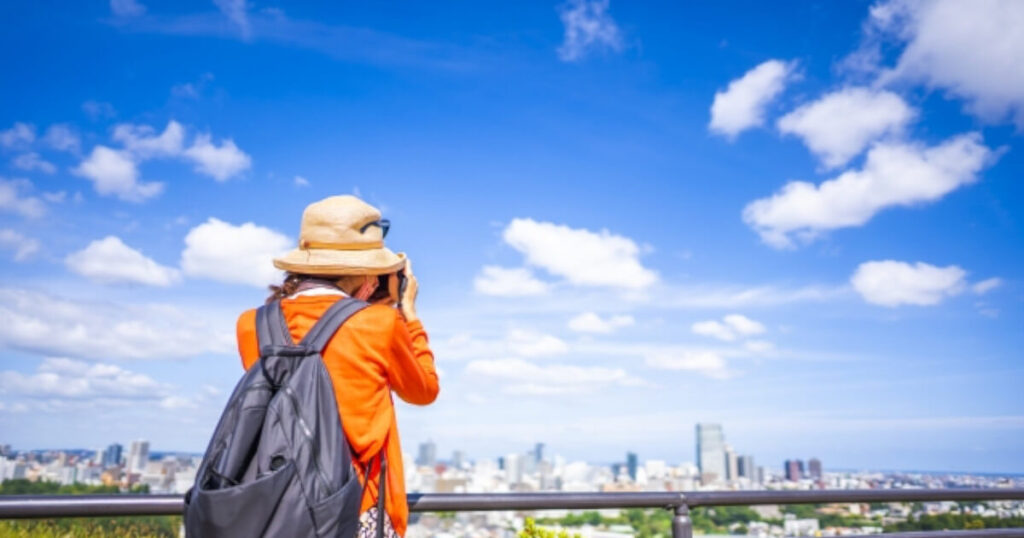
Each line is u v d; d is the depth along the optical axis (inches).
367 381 57.7
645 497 90.4
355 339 57.9
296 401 52.4
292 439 50.8
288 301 62.3
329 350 57.1
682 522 91.7
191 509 48.6
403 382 62.4
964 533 108.3
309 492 49.5
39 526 117.3
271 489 47.7
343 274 63.6
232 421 51.9
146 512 69.0
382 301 69.5
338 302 60.3
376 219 67.4
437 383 66.7
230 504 46.6
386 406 60.3
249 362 61.0
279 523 47.8
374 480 58.4
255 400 52.4
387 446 60.2
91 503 66.9
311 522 48.9
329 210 65.0
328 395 54.4
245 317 63.0
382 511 57.3
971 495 112.3
